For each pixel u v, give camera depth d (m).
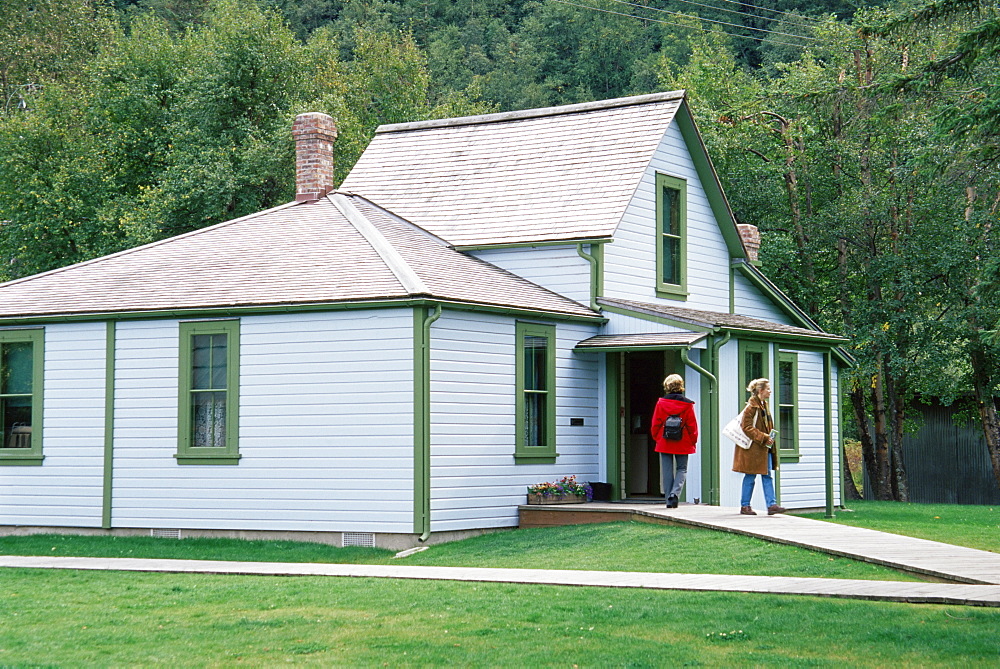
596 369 20.83
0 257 40.00
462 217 22.48
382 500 17.64
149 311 19.17
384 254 19.25
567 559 15.20
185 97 39.03
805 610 11.07
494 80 75.50
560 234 20.92
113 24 55.03
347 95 47.91
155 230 35.12
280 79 39.12
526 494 19.25
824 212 33.34
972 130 18.11
